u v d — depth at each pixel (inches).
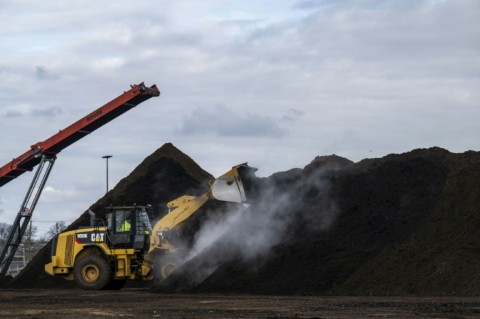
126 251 1315.2
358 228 1130.0
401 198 1145.4
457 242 1003.9
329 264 1079.0
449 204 1075.9
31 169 1541.6
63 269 1341.0
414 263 991.6
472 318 632.4
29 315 754.8
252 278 1123.9
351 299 893.2
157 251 1289.4
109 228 1331.2
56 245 1349.7
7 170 1514.5
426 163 1192.2
